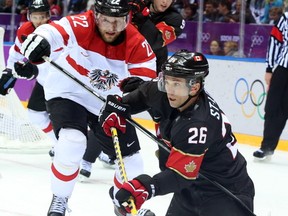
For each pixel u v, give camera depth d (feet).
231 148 19.56
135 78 21.77
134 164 24.58
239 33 49.52
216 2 50.14
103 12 22.20
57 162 23.79
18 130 40.32
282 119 39.96
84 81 23.65
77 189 32.22
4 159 38.24
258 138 45.70
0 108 40.19
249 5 49.34
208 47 50.85
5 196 30.48
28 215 27.71
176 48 52.19
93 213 28.48
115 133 20.89
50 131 36.06
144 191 17.87
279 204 31.40
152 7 33.99
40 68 33.47
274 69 40.16
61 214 24.20
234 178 19.74
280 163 40.27
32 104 35.37
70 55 23.49
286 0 41.47
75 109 24.04
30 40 22.74
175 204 20.65
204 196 19.93
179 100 18.75
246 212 19.89
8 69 27.22
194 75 18.34
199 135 18.15
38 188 32.14
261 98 45.57
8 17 59.52
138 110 21.16
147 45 23.91
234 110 47.24
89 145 33.04
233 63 47.21
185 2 51.55
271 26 48.21
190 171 18.29
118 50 23.52
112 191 24.82
